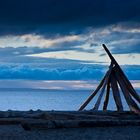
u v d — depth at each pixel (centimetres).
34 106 15238
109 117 2059
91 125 1920
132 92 2627
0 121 1934
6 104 17612
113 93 2636
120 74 2639
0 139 1609
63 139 1642
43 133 1750
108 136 1720
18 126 1897
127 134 1780
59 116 1972
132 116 2178
